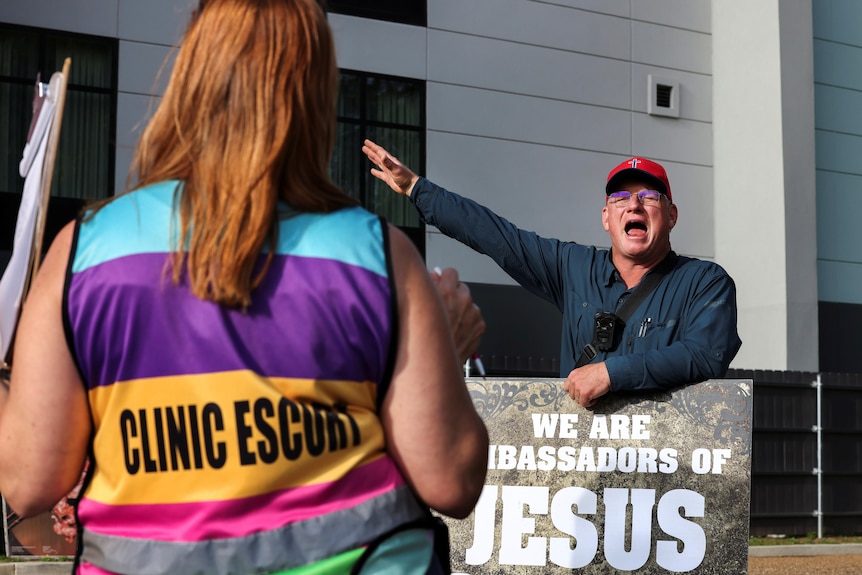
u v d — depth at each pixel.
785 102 17.27
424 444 1.34
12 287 1.49
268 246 1.33
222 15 1.40
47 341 1.32
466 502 1.38
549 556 3.08
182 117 1.38
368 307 1.32
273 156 1.34
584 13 17.05
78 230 1.36
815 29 18.58
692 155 17.88
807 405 14.14
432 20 15.98
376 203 15.42
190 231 1.31
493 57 16.31
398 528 1.32
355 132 15.38
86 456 1.38
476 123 16.11
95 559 1.32
